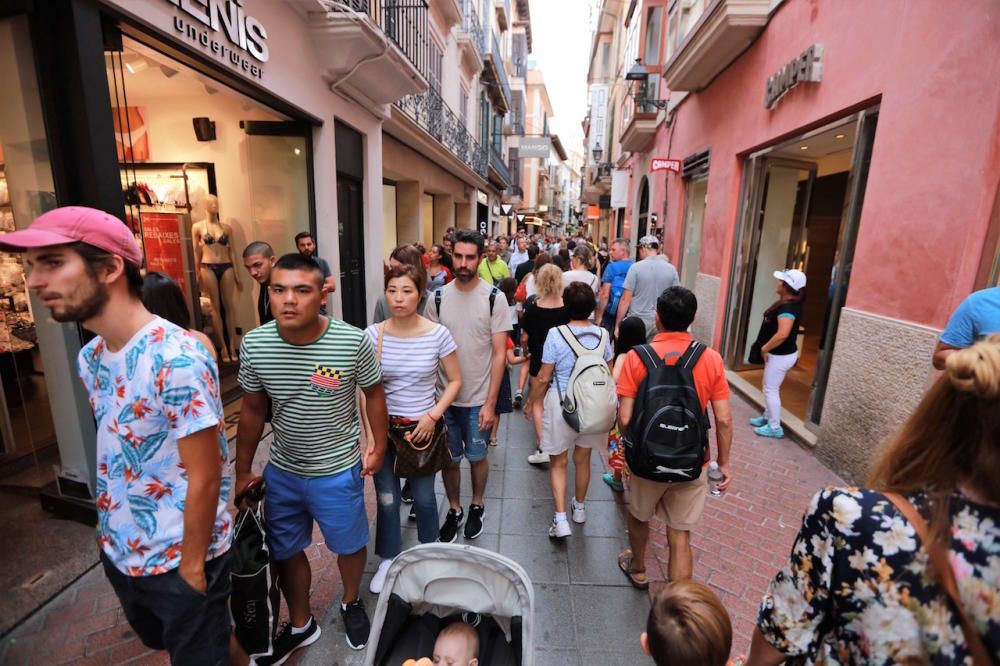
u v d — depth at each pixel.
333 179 5.84
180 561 1.46
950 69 3.12
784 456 4.37
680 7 9.20
